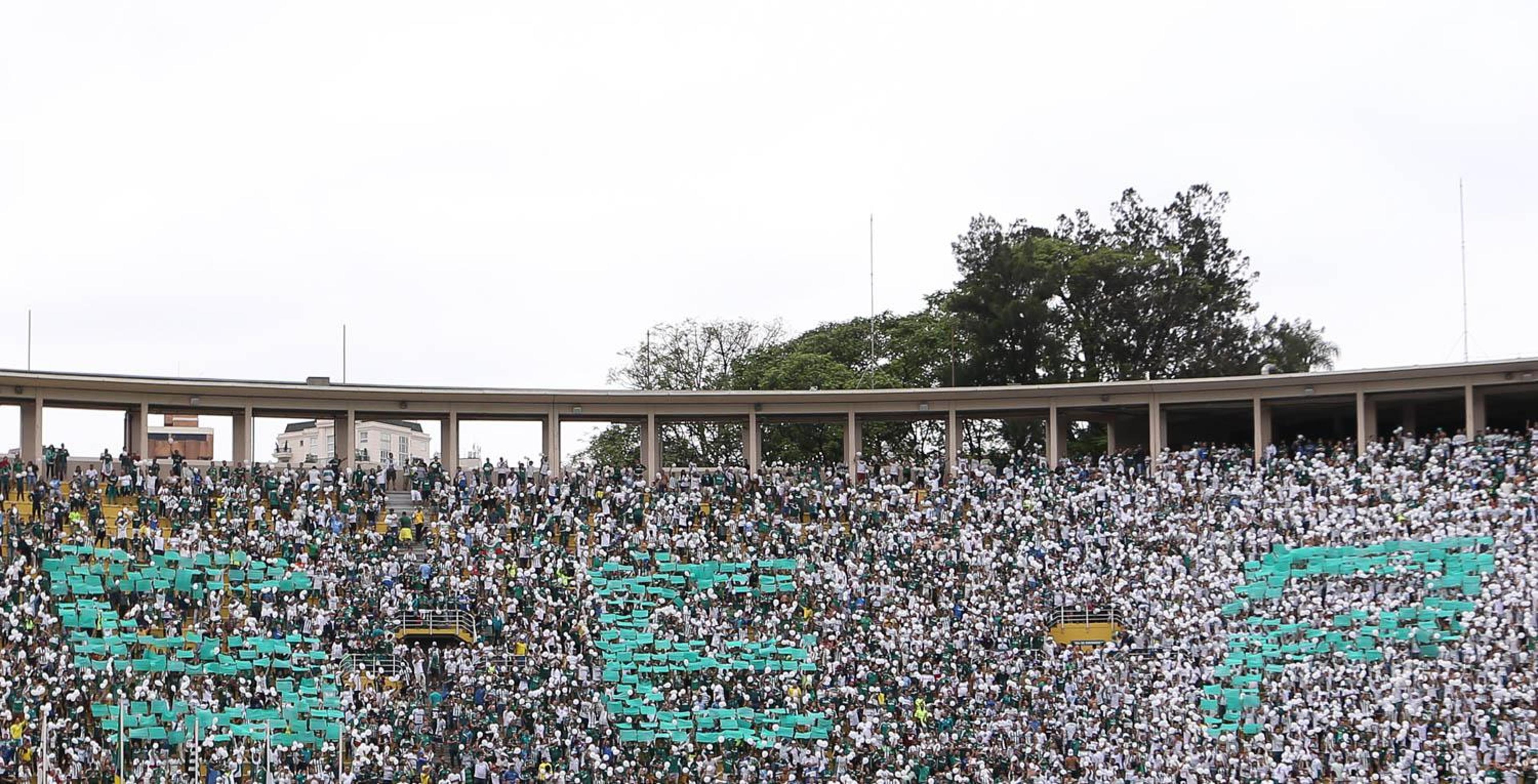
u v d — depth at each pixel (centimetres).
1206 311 13200
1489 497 8469
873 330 12325
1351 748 7256
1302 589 8375
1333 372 9481
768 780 7894
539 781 7862
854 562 9181
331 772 7762
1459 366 9244
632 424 10606
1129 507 9356
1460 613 7869
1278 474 9256
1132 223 13825
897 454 12962
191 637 8156
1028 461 10075
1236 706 7825
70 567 8262
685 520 9469
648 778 7919
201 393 9569
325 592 8669
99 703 7694
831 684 8375
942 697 8262
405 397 9950
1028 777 7738
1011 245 13488
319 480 9538
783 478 10000
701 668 8488
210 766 7606
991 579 9012
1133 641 8462
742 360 13812
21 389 9175
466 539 9194
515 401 10106
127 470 9119
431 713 8138
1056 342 13012
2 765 7144
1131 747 7719
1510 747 6956
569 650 8519
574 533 9400
